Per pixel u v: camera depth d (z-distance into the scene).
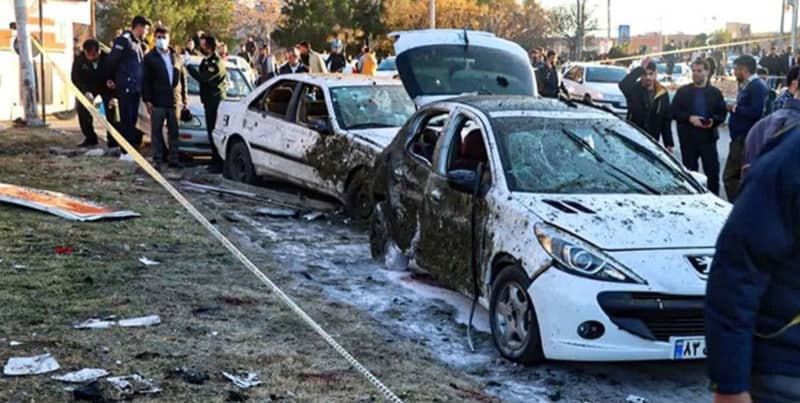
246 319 5.70
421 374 5.07
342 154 9.43
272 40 52.56
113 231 7.81
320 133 9.80
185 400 4.26
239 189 10.84
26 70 16.05
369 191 8.55
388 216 7.55
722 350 2.34
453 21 48.53
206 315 5.69
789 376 2.40
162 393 4.32
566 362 5.53
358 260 7.96
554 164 6.14
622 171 6.20
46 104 18.72
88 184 10.18
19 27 15.83
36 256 6.73
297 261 7.80
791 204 2.31
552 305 5.14
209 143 12.65
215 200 10.23
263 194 10.53
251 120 10.98
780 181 2.32
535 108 6.77
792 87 5.98
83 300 5.76
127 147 8.65
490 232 5.85
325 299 6.53
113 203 9.09
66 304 5.64
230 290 6.34
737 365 2.33
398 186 7.36
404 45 10.88
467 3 49.22
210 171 12.08
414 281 7.26
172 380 4.50
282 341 5.33
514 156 6.14
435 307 6.59
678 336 5.05
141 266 6.74
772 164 2.34
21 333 5.02
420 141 7.33
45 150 13.05
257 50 24.22
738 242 2.34
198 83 13.23
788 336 2.40
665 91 12.26
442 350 5.72
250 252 7.80
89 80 13.43
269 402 4.34
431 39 11.01
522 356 5.39
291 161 10.21
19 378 4.37
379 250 7.82
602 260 5.12
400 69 10.69
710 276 2.40
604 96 24.73
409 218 7.13
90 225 7.97
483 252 5.93
